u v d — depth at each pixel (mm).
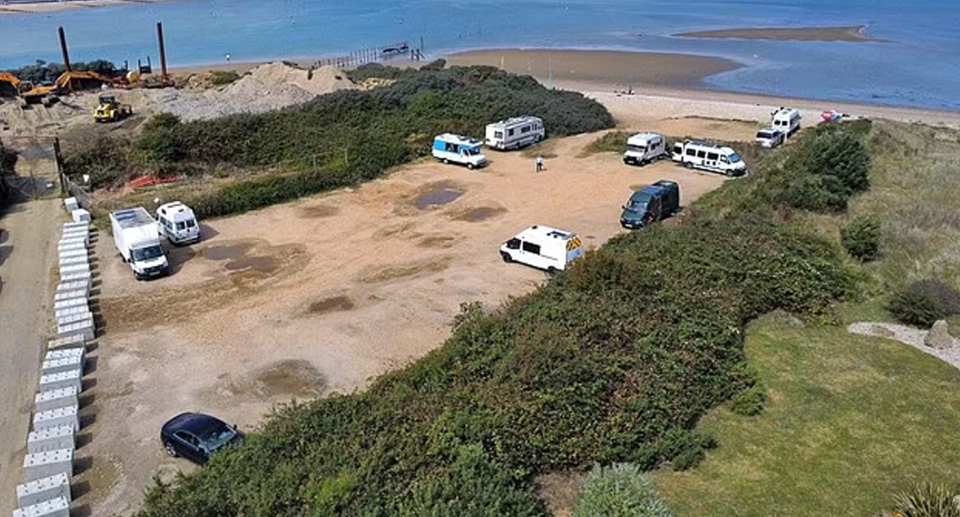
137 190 41469
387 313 27234
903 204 36875
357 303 28109
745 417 20625
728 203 35219
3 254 32938
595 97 72812
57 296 27531
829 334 25484
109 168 44250
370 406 18969
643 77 86312
